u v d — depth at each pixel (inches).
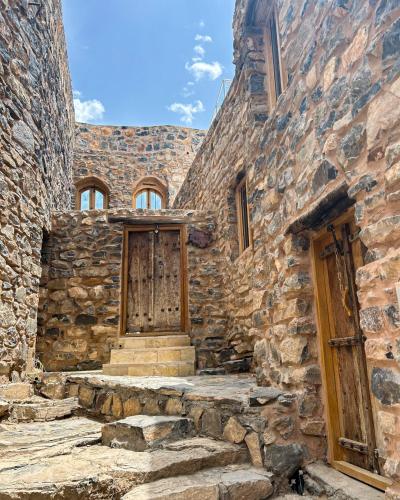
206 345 243.1
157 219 260.1
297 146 113.0
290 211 116.8
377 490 80.7
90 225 257.6
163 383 147.3
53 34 237.6
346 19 88.4
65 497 86.2
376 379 74.2
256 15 166.2
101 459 101.7
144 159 450.9
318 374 104.7
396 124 69.9
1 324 159.5
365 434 89.2
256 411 103.2
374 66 77.0
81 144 438.0
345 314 99.0
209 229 259.8
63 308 243.4
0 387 155.7
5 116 169.3
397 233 69.1
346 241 97.5
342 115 88.8
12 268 171.8
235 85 203.5
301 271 112.1
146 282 258.8
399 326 67.8
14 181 175.5
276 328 122.6
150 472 92.0
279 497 91.9
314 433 100.9
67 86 315.6
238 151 203.9
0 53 167.2
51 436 129.3
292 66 120.8
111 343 241.0
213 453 100.8
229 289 233.1
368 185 77.0
